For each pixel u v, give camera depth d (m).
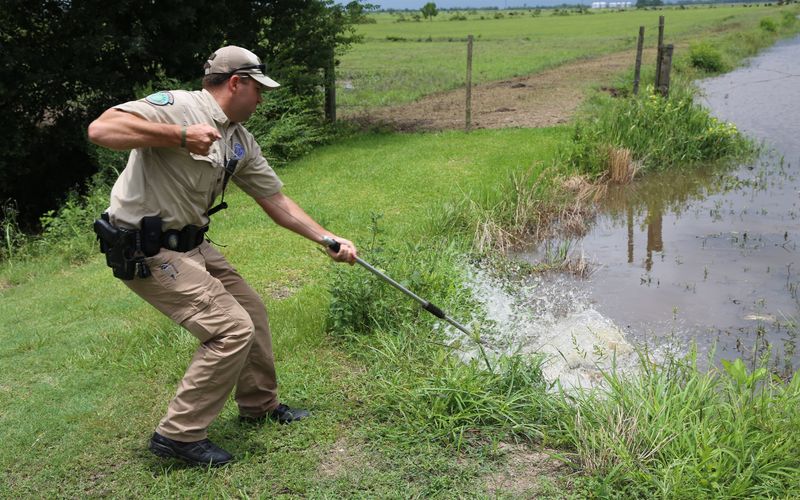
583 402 3.73
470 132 12.16
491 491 3.23
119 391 4.21
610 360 4.78
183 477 3.32
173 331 4.93
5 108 10.17
